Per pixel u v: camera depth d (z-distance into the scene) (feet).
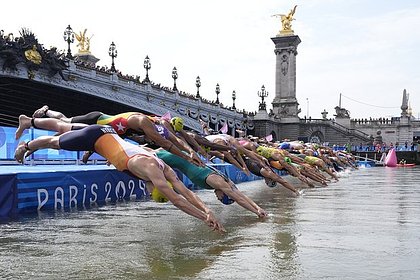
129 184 50.34
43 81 139.13
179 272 18.49
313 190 61.31
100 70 167.32
